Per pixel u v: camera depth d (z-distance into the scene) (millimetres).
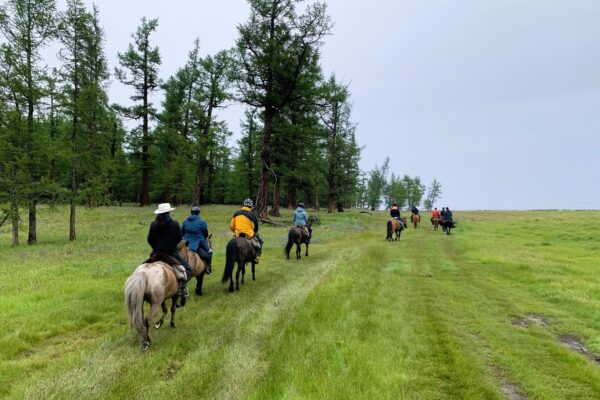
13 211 18984
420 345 6836
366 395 4738
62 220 29812
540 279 12438
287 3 27250
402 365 5926
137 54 35312
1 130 18641
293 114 33531
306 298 9188
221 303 9031
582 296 10344
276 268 13711
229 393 4848
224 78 36062
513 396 5293
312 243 21625
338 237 25016
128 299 5852
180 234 7613
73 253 15680
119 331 7043
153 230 7395
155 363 5664
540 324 8391
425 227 36062
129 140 37375
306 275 12398
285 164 37250
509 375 5906
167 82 38719
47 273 11492
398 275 13047
